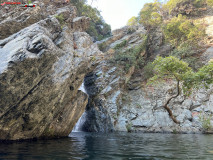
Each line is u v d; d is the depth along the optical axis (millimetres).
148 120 22375
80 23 24719
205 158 5043
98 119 21797
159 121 22234
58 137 10945
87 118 23172
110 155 5227
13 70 6336
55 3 25547
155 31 37562
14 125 7445
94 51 21891
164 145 8008
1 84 6129
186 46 31109
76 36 19438
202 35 33531
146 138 11711
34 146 6570
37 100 8031
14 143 7160
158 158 4938
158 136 13820
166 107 15406
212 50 30359
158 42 35375
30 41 7477
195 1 44656
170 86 25000
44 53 7211
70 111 11766
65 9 24375
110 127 20750
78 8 33031
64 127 11445
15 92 6715
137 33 34719
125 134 15820
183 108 23188
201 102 23188
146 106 24125
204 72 12695
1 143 6918
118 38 34406
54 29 11984
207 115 21797
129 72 28094
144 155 5344
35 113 8141
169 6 47594
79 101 12781
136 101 25062
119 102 24219
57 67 9602
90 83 25016
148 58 33594
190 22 38344
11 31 13398
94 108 22594
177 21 35062
